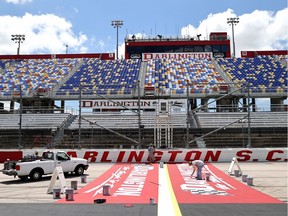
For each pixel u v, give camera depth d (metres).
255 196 12.52
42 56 61.47
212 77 50.09
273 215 9.09
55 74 52.84
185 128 35.03
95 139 33.88
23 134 35.78
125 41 65.62
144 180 17.27
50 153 18.97
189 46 63.12
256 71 51.72
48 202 11.42
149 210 9.88
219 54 62.88
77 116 38.91
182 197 12.36
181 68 54.88
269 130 34.41
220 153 27.06
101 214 9.26
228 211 9.70
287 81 46.59
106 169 22.55
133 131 34.72
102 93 43.25
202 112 38.28
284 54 59.97
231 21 72.88
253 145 32.72
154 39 66.50
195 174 19.59
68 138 34.34
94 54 61.94
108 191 12.99
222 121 36.50
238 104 43.19
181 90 43.09
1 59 61.06
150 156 26.77
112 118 37.50
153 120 36.78
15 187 15.42
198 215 9.15
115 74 52.25
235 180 17.16
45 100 44.97
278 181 16.53
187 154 27.09
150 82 48.34
